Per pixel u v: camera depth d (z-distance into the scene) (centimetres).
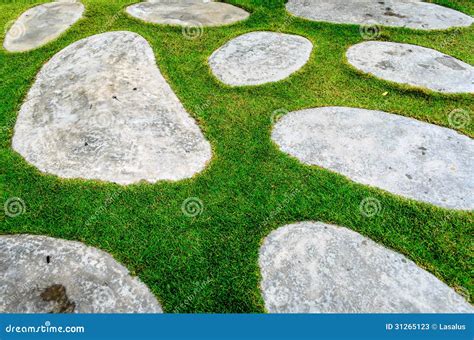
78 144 246
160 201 214
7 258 189
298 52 334
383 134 253
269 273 183
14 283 180
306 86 297
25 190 223
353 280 179
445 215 206
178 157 238
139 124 258
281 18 392
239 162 237
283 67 315
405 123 262
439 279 181
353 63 321
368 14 398
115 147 243
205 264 188
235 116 269
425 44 347
